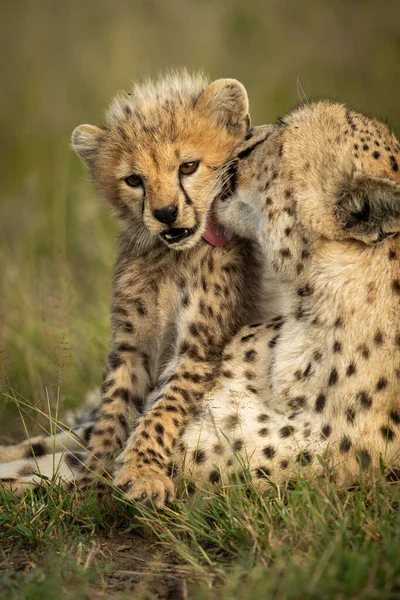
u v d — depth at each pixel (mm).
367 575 5801
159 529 7070
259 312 8656
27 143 19312
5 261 13641
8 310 12336
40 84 20922
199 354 8273
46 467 8391
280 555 6137
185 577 6355
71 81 20953
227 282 8453
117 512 7453
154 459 7578
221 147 8797
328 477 7047
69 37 22500
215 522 7105
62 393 10242
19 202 16109
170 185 8531
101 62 21000
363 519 6543
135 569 6559
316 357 7453
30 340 11398
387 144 7750
